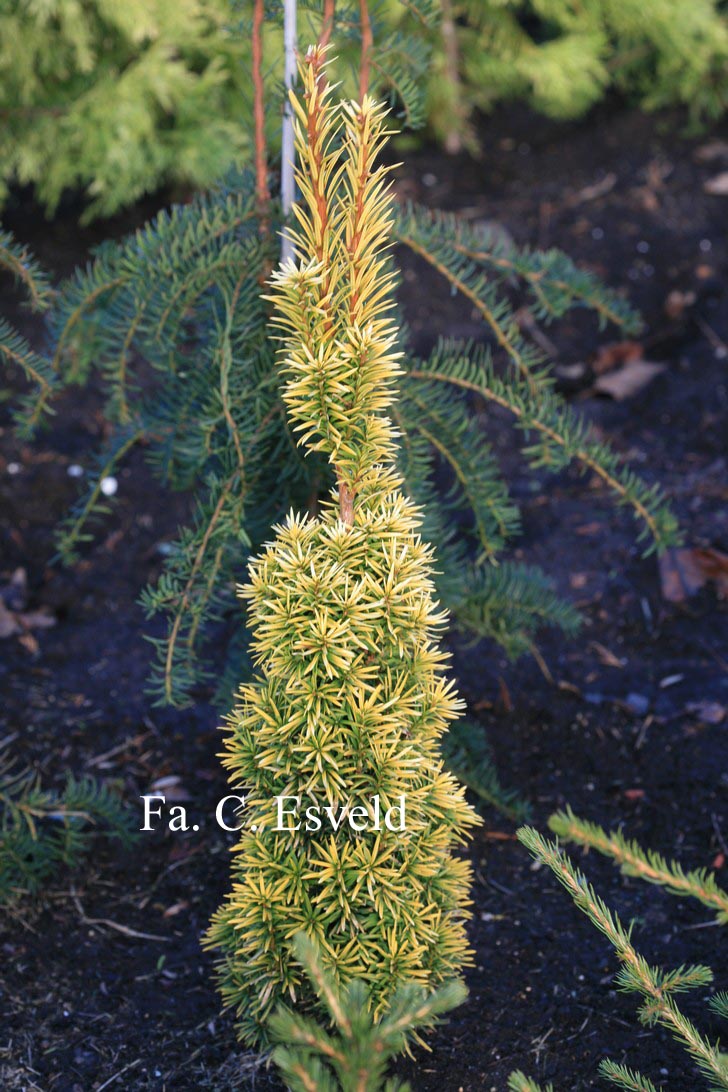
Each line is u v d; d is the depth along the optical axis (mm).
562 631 2805
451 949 1558
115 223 4246
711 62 4586
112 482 3229
